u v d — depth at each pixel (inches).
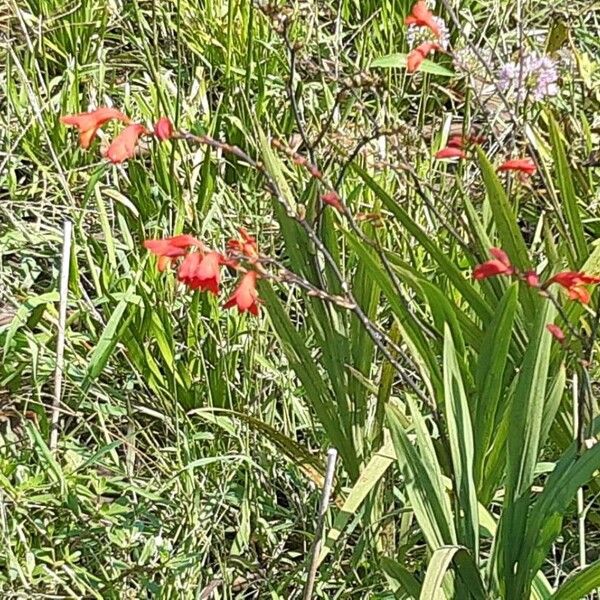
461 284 60.7
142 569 57.5
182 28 87.0
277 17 61.2
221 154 79.7
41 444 60.6
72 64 82.8
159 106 77.1
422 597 50.8
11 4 80.7
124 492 61.8
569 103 83.1
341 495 62.4
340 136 64.8
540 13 89.2
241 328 68.1
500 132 80.7
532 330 57.0
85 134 53.8
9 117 78.8
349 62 82.7
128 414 65.6
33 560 57.0
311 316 61.9
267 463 64.2
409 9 88.8
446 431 58.3
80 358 67.9
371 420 65.1
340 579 61.0
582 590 52.1
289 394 66.2
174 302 69.2
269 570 61.2
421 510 53.9
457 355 58.8
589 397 56.9
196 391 67.0
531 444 54.4
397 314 59.1
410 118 87.2
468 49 80.9
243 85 83.4
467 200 62.4
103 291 68.7
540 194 68.4
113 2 88.5
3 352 67.8
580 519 58.2
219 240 72.5
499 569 54.7
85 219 76.5
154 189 75.0
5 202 74.1
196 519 60.2
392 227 70.7
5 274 71.4
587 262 59.7
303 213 59.4
